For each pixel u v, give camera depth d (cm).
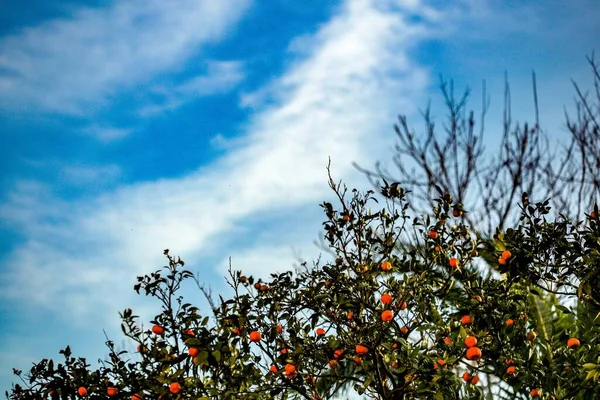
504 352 392
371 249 411
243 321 370
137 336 408
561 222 369
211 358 338
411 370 360
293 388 379
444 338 388
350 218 408
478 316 384
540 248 367
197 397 360
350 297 385
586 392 366
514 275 370
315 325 392
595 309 353
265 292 416
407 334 387
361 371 387
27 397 377
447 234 396
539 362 404
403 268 401
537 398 390
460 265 393
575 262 361
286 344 388
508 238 377
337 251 411
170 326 401
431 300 396
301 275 421
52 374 384
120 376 389
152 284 408
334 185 412
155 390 365
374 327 364
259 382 390
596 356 374
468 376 386
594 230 349
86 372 387
